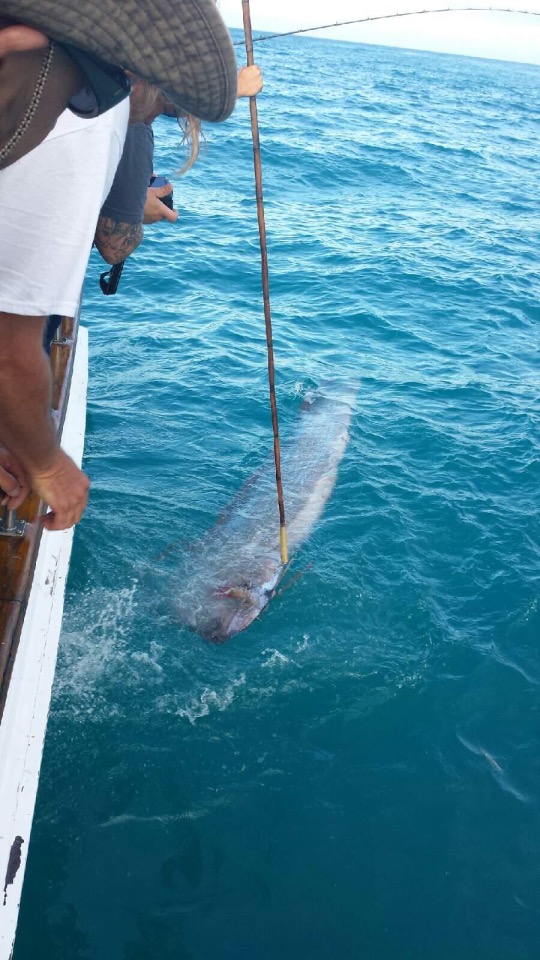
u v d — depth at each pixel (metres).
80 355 8.77
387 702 5.99
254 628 6.47
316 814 5.19
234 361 10.30
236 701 5.90
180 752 5.50
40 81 1.39
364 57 94.31
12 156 1.45
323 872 4.86
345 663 6.26
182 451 8.45
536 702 6.09
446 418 9.50
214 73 1.44
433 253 15.84
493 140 34.56
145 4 1.34
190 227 15.54
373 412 9.43
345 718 5.85
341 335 11.55
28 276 1.54
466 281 14.38
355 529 7.52
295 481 7.98
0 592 3.44
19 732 3.90
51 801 5.09
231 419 9.08
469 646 6.48
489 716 5.95
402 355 11.16
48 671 4.41
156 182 4.42
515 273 15.19
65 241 1.54
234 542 7.09
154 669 6.06
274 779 5.39
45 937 4.38
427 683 6.16
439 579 7.12
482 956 4.50
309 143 25.50
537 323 12.93
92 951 4.35
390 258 14.98
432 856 5.00
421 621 6.67
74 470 1.83
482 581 7.13
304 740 5.68
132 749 5.48
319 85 45.72
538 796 5.42
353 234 16.55
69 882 4.66
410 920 4.65
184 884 4.73
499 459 8.76
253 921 4.57
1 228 1.53
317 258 14.62
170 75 1.43
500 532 7.69
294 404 9.46
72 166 1.49
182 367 10.05
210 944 4.44
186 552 7.05
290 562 7.00
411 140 30.02
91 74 1.42
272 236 15.59
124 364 10.02
